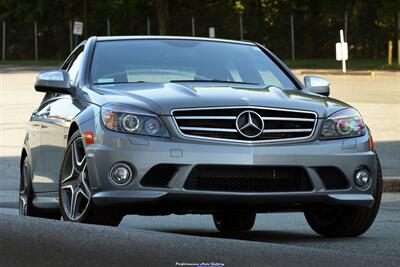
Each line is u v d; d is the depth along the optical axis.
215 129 11.07
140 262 8.10
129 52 13.16
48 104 13.77
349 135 11.70
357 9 92.38
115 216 11.33
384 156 24.45
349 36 93.19
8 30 110.56
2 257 8.13
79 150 11.65
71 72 13.47
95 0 109.94
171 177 10.94
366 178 11.70
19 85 56.50
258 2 105.12
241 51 13.73
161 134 11.00
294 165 11.18
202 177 10.98
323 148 11.37
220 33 100.81
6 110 39.28
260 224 14.87
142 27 107.88
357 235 12.53
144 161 10.89
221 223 14.30
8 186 20.31
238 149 10.98
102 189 11.03
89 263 8.03
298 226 14.45
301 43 96.62
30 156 14.20
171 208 11.20
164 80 12.63
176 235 9.22
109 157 10.98
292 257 8.65
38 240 8.61
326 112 11.62
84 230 9.12
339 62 86.12
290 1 103.75
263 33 98.75
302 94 12.26
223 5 106.94
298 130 11.37
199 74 12.92
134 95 11.51
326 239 12.39
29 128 14.42
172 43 13.52
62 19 114.06
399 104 40.41
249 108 11.17
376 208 12.12
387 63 82.62
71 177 11.74
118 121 11.09
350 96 45.16
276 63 13.72
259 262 8.34
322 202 11.41
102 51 13.15
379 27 91.75
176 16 102.06
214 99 11.23
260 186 11.12
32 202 14.19
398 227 13.72
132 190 10.92
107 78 12.61
